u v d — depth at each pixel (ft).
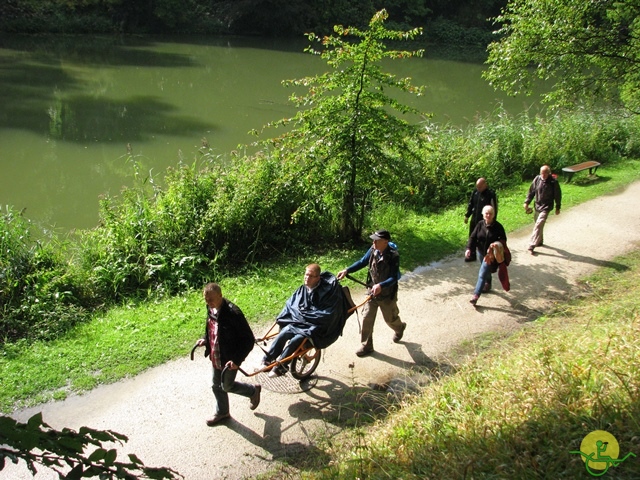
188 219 32.63
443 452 15.15
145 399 21.02
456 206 43.21
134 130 66.33
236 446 18.71
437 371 22.58
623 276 31.45
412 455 15.47
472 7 176.55
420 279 31.42
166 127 68.39
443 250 35.40
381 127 33.71
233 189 34.83
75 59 110.01
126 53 120.26
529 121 60.29
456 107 88.58
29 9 136.67
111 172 52.31
